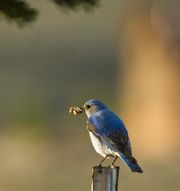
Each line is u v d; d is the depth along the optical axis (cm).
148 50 3297
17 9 1070
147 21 3294
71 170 2884
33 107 3856
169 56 3212
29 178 2792
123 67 3522
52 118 3716
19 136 3447
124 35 3488
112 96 3975
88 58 4494
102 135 1176
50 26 4669
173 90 3209
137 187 2562
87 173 2834
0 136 3456
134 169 1112
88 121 1208
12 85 4203
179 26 3194
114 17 4656
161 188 2556
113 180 962
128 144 1163
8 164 3033
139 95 3344
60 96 4028
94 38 4622
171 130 3195
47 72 4388
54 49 4562
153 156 3170
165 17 3216
